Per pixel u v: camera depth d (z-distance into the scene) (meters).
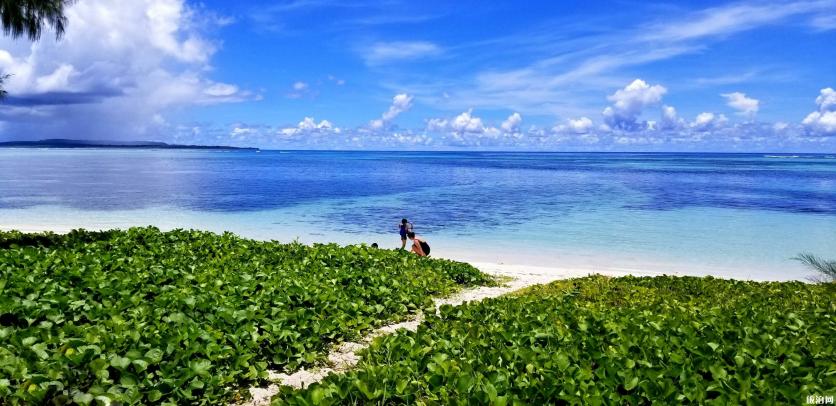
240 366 7.40
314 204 43.66
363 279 13.13
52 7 16.28
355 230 30.42
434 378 5.81
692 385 5.56
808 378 5.78
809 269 21.36
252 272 13.23
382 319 11.18
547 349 7.06
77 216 35.06
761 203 45.09
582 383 5.61
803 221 34.34
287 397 5.68
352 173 95.38
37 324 7.86
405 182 71.69
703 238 28.17
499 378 5.71
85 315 8.39
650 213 38.31
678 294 12.27
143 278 11.03
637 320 8.52
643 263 22.50
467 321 8.99
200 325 8.13
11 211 37.28
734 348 6.73
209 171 99.25
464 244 26.53
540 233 29.66
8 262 11.45
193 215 36.41
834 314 9.68
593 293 12.30
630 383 5.61
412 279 14.67
